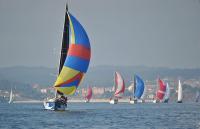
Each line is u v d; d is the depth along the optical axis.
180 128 192.50
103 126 197.88
